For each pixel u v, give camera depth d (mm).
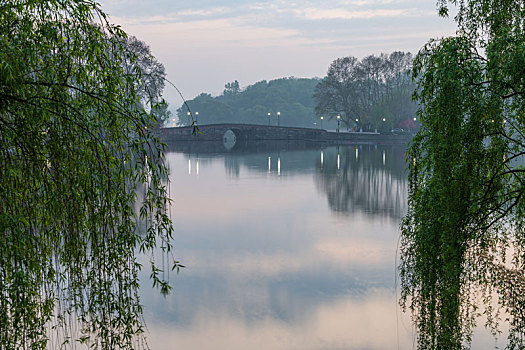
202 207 28016
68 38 5148
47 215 5266
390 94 115062
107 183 5449
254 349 10555
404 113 118750
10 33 4867
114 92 5348
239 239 20328
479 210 6922
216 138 103250
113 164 5488
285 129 108750
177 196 32031
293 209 27359
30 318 5180
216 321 11859
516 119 6887
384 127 109250
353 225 22906
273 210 27078
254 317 12227
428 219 7184
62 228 5316
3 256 4723
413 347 10352
